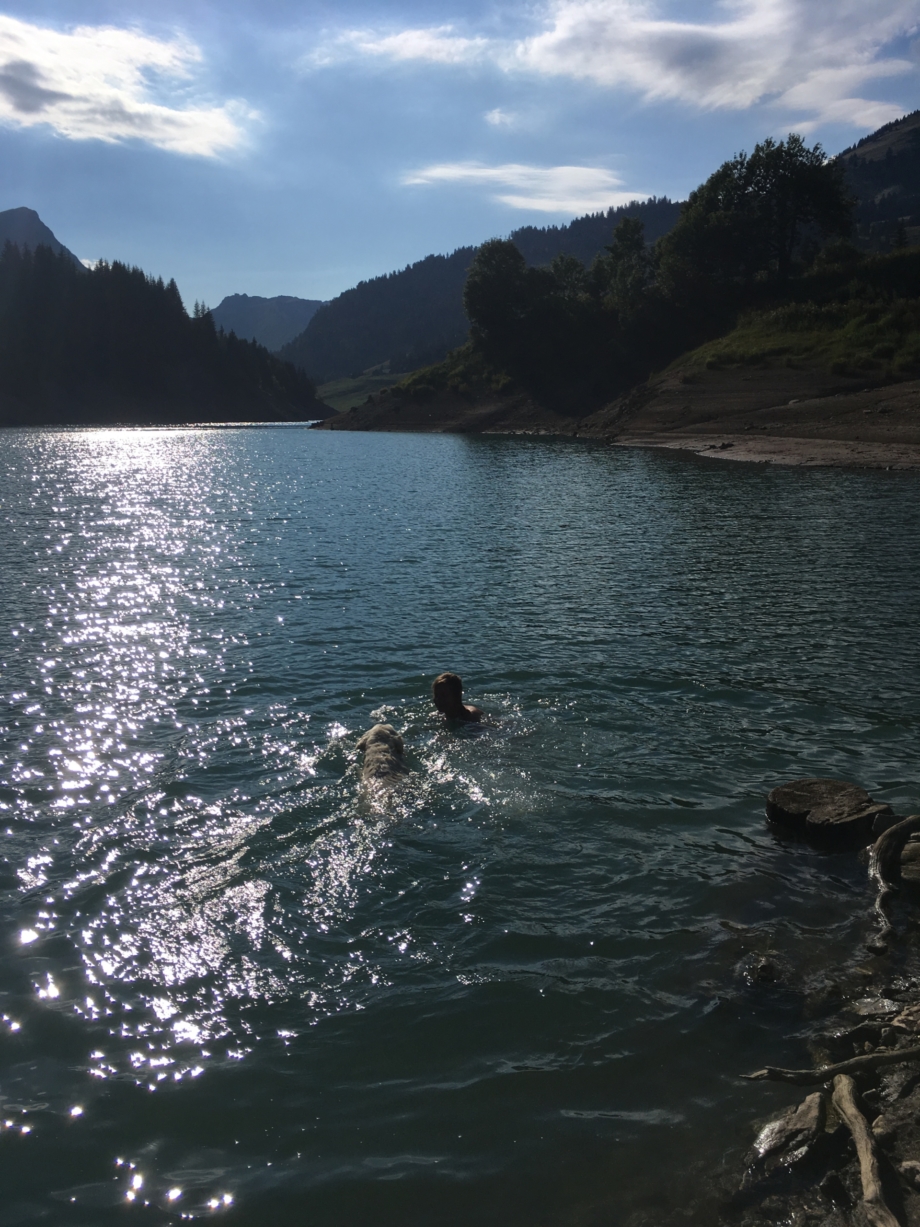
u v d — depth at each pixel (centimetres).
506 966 681
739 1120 536
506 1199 484
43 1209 477
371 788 964
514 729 1148
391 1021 621
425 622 1706
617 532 2811
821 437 5150
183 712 1229
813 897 781
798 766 1041
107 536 2848
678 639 1568
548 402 9388
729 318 8538
